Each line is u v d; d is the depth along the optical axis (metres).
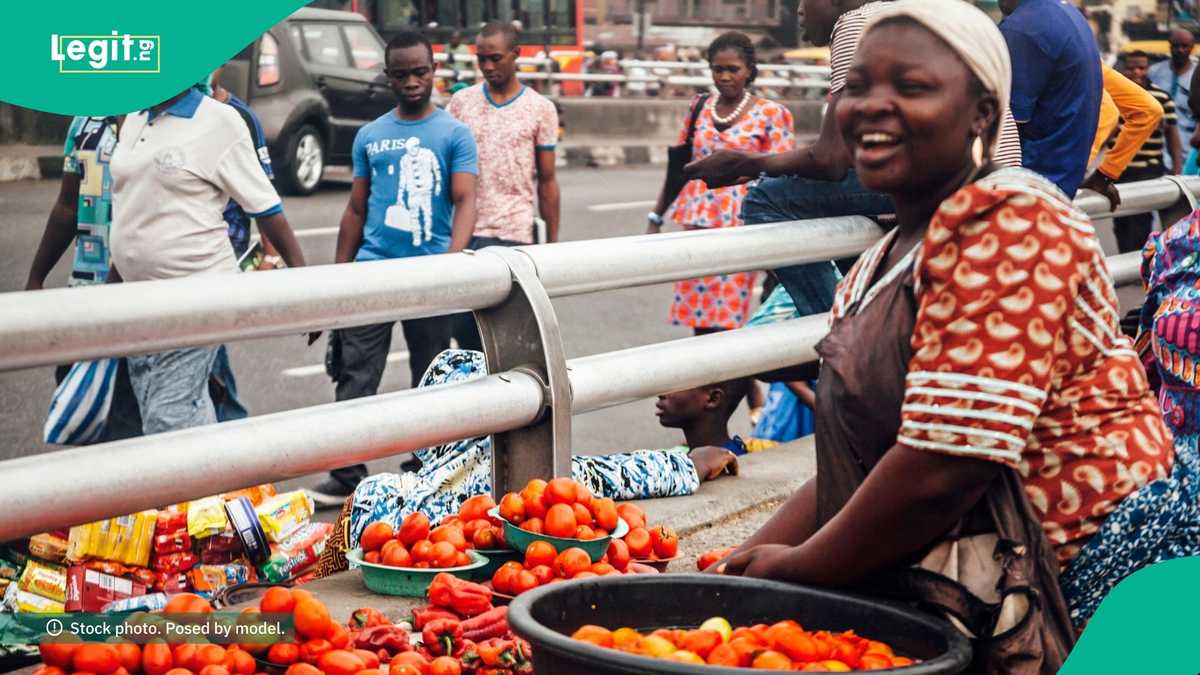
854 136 2.29
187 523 4.04
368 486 4.14
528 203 7.53
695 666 2.01
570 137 23.91
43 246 5.75
